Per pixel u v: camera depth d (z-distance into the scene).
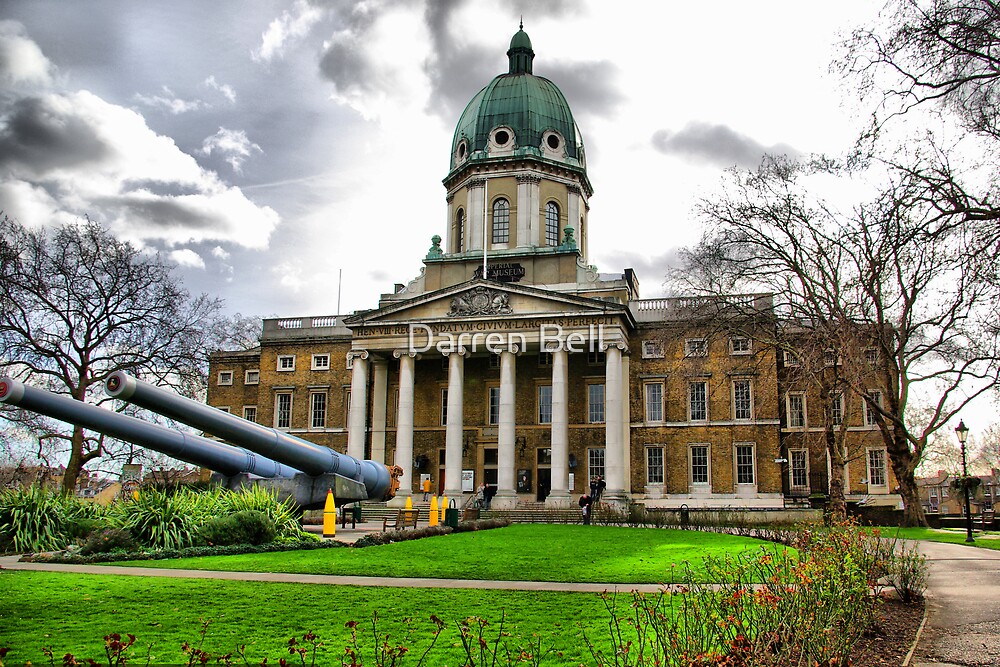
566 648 13.00
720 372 60.91
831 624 11.74
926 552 28.41
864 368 43.91
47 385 54.50
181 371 55.62
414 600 17.84
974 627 14.80
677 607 16.17
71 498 32.41
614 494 56.25
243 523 29.11
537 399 63.06
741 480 59.47
